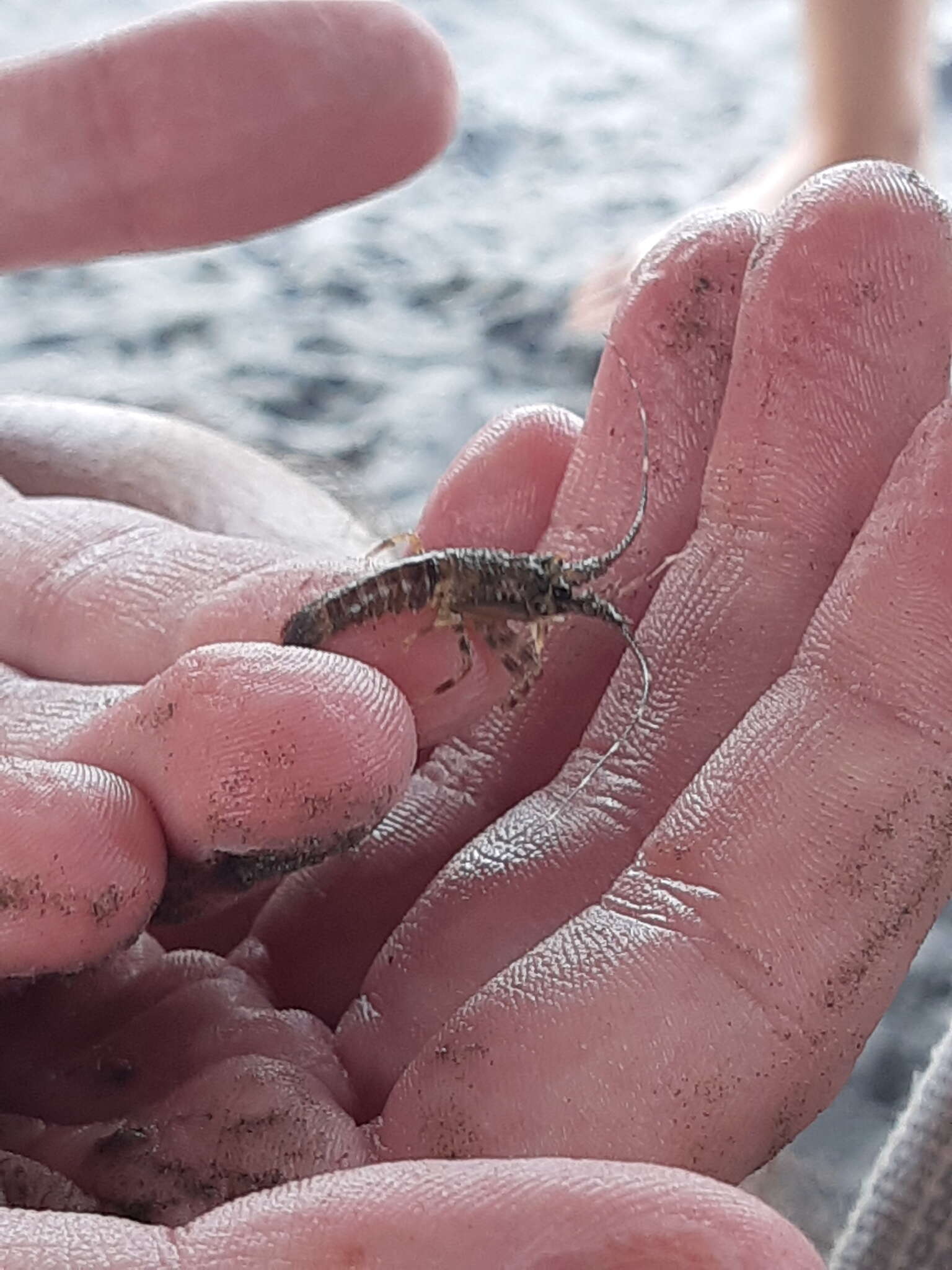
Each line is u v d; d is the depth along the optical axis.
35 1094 0.18
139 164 0.23
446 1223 0.14
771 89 0.68
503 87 0.70
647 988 0.16
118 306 0.55
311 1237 0.14
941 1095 0.21
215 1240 0.14
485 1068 0.16
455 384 0.50
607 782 0.19
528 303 0.54
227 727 0.16
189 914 0.17
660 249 0.20
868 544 0.17
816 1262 0.14
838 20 0.53
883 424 0.18
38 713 0.18
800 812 0.17
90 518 0.20
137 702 0.16
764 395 0.19
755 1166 0.17
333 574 0.18
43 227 0.24
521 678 0.19
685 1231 0.13
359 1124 0.18
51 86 0.23
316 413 0.49
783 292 0.18
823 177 0.19
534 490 0.21
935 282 0.18
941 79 0.63
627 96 0.69
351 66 0.23
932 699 0.17
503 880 0.18
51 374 0.50
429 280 0.56
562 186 0.62
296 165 0.23
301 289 0.56
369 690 0.16
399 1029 0.18
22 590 0.20
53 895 0.16
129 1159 0.17
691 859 0.17
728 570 0.19
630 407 0.20
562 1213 0.13
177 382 0.50
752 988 0.16
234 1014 0.19
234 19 0.22
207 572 0.19
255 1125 0.17
